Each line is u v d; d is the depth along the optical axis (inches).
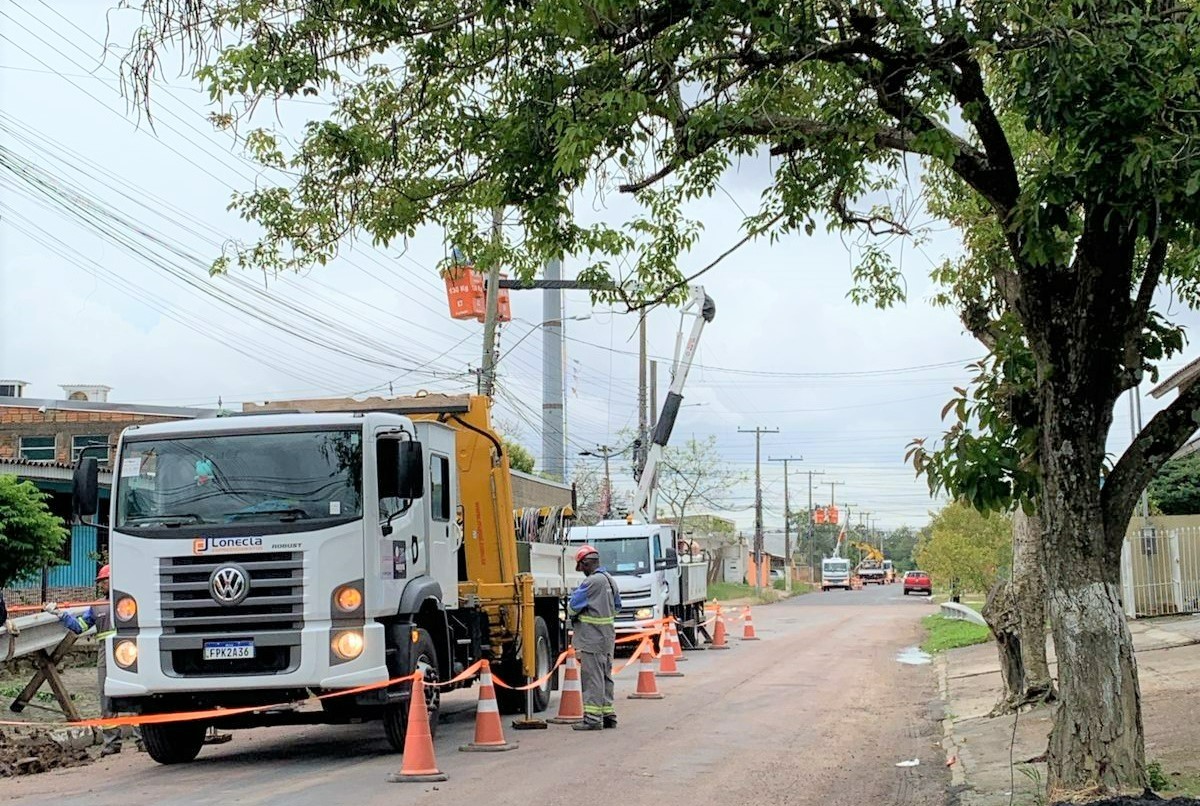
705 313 1443.2
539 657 764.6
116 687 531.8
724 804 457.1
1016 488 404.8
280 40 459.2
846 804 462.0
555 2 410.3
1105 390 390.0
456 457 660.1
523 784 491.2
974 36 406.0
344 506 536.4
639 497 1434.5
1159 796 388.5
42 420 1689.2
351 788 483.5
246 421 550.6
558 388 1632.6
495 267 606.5
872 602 2886.3
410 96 511.2
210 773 536.7
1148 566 1115.9
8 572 887.1
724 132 452.8
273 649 527.5
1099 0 400.2
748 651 1299.2
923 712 748.6
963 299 639.8
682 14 438.9
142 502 543.2
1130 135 366.0
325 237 547.8
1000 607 709.3
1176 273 516.1
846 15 444.1
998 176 419.5
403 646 560.1
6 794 484.4
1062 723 390.9
